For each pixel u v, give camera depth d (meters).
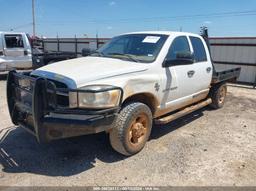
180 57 4.62
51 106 3.46
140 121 4.18
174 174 3.68
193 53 5.43
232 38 11.55
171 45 4.75
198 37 5.81
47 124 3.40
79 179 3.51
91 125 3.35
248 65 11.21
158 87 4.39
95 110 3.44
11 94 4.14
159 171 3.75
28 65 11.78
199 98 5.99
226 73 6.80
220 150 4.48
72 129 3.38
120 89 3.64
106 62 4.25
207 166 3.93
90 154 4.18
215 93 6.79
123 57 4.59
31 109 3.63
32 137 4.78
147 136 4.36
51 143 4.53
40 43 22.38
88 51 5.44
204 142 4.80
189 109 5.52
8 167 3.76
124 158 4.08
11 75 4.10
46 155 4.13
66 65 4.16
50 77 3.72
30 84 3.69
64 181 3.46
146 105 4.23
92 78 3.58
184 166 3.90
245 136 5.17
